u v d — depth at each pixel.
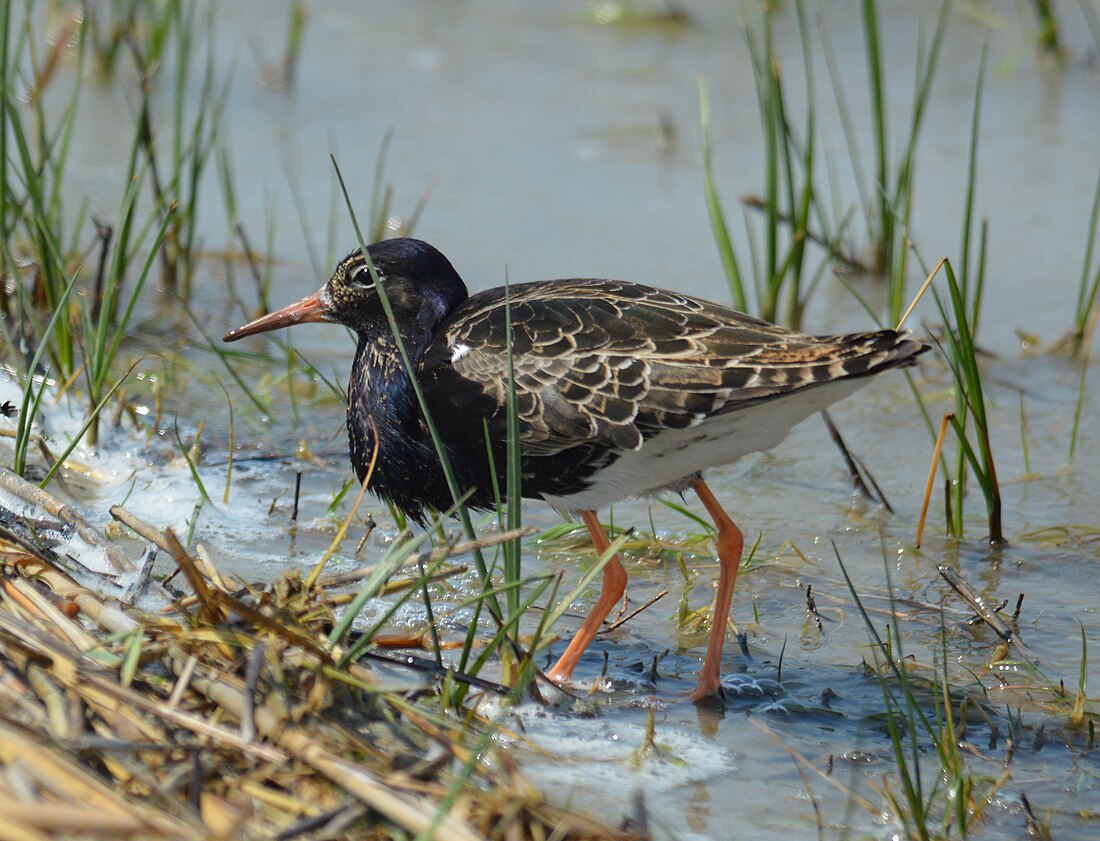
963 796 7.70
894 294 14.30
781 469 12.88
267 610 8.29
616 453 9.50
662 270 16.03
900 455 13.10
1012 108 20.09
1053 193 17.84
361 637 8.20
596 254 16.30
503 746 8.32
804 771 8.38
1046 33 21.38
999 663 9.70
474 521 11.57
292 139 18.91
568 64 21.64
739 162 18.69
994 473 11.28
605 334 9.48
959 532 11.55
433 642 8.48
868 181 18.08
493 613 8.66
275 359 13.98
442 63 21.56
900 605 10.57
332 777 7.05
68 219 16.19
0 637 7.55
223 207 17.08
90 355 12.06
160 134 18.62
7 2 12.62
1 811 6.10
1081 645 9.99
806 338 9.28
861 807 8.00
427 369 9.94
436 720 7.81
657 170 18.52
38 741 6.83
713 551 11.38
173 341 14.16
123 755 6.97
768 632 10.20
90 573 9.19
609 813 7.80
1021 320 15.30
